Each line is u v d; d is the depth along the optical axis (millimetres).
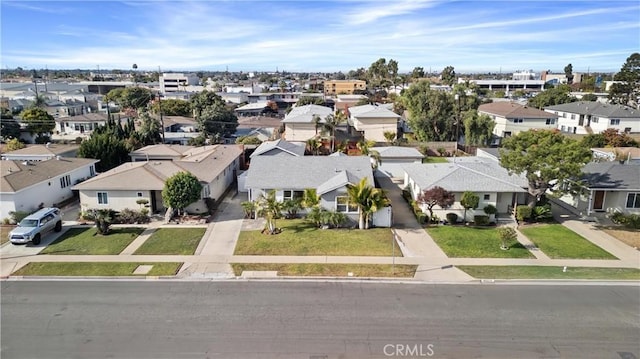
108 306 18547
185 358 14805
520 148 30641
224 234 27875
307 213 31734
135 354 15047
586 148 28547
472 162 37688
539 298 19234
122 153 44625
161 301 19000
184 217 30859
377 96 120000
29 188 31234
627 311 18062
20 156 44500
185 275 21766
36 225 26234
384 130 63562
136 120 74812
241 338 15992
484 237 27391
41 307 18469
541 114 63438
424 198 29422
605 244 26172
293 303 18734
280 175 33406
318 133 58250
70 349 15383
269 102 108938
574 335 16219
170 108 88188
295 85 197750
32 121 63875
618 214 29422
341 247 25469
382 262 23328
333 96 135375
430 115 61031
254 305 18578
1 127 61750
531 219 30625
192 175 31297
